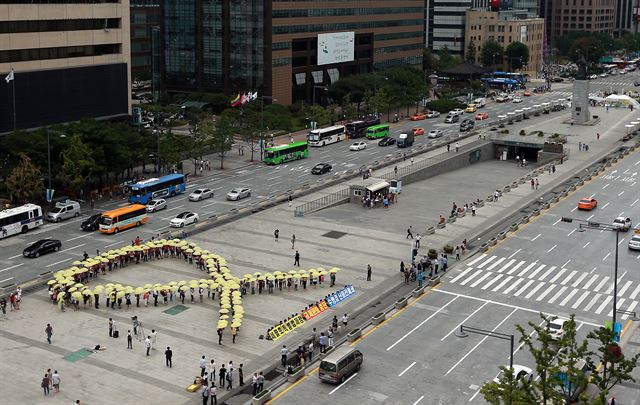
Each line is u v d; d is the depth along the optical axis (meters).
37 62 132.25
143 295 82.62
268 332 73.69
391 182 133.62
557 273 93.06
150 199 122.00
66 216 113.12
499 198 133.25
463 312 80.44
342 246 103.19
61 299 78.88
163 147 137.25
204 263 91.56
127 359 68.44
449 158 159.75
